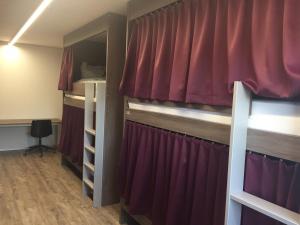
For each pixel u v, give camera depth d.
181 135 2.47
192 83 2.22
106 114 3.76
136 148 3.11
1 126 6.55
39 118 7.08
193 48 2.27
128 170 3.18
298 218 1.38
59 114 7.30
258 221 1.78
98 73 4.91
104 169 3.81
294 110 1.58
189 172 2.34
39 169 5.40
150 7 2.88
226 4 2.05
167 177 2.62
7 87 6.69
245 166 1.82
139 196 2.91
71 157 5.08
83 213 3.58
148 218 2.97
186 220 2.37
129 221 3.38
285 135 1.62
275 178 1.72
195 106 2.33
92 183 3.91
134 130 3.14
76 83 5.00
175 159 2.47
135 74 3.15
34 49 6.89
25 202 3.83
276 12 1.67
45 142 7.20
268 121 1.71
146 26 2.97
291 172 1.62
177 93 2.40
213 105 2.14
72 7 3.57
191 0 2.34
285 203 1.63
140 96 2.96
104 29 3.84
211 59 2.17
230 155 1.69
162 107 2.73
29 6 3.53
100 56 5.48
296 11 1.53
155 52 2.82
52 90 7.18
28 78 6.89
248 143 1.82
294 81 1.51
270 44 1.67
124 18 3.81
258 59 1.74
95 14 3.88
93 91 4.09
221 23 2.06
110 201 3.89
